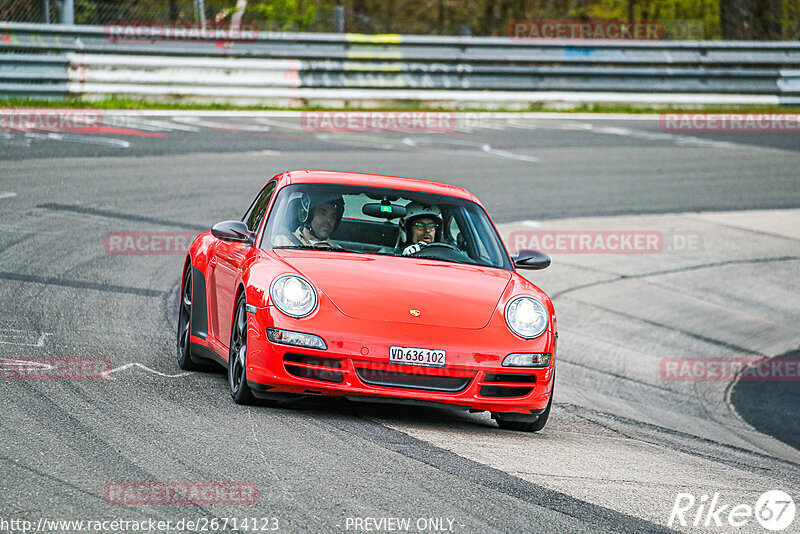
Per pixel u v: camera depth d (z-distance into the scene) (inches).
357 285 609.3
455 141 1995.6
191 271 765.3
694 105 2459.4
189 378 695.1
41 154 1584.6
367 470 489.1
